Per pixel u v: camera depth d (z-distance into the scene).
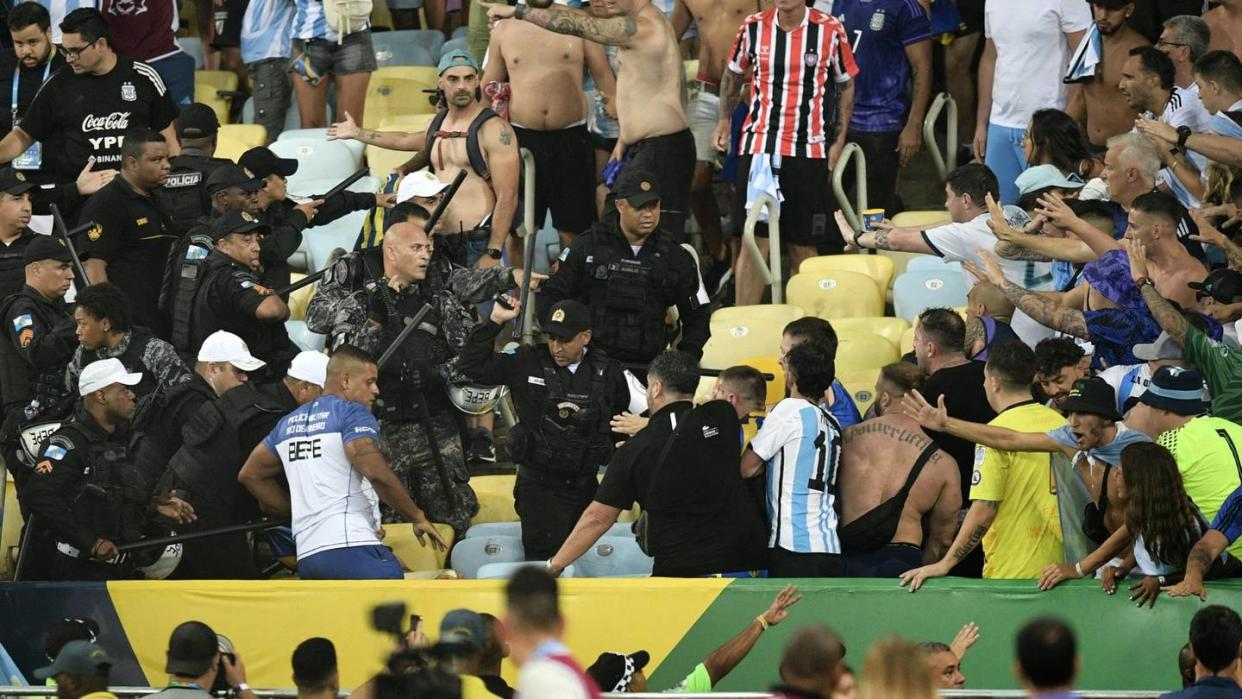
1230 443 25.75
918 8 42.38
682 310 33.25
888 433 28.70
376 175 45.28
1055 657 19.64
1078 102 41.25
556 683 17.03
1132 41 39.34
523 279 33.31
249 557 30.70
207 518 30.06
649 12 39.41
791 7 40.09
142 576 30.52
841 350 36.31
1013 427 27.25
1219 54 33.38
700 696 24.39
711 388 36.31
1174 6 40.28
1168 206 29.55
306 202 37.28
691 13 43.88
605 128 43.78
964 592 27.03
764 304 40.59
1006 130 41.47
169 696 22.91
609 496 27.98
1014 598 26.89
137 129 35.53
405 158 45.25
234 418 30.06
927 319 29.67
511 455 30.61
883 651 18.06
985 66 43.12
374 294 32.19
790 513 28.34
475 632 20.92
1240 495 25.23
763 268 39.66
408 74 48.81
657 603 27.64
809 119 40.34
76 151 38.72
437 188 34.47
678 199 39.81
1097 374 29.66
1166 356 29.39
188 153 37.28
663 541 28.27
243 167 36.12
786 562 28.27
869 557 28.53
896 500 28.30
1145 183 31.88
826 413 28.75
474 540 31.62
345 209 37.91
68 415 31.22
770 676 27.44
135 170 35.50
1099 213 31.77
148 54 46.12
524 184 40.88
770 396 31.86
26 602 28.84
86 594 28.78
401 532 32.22
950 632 27.00
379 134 40.97
